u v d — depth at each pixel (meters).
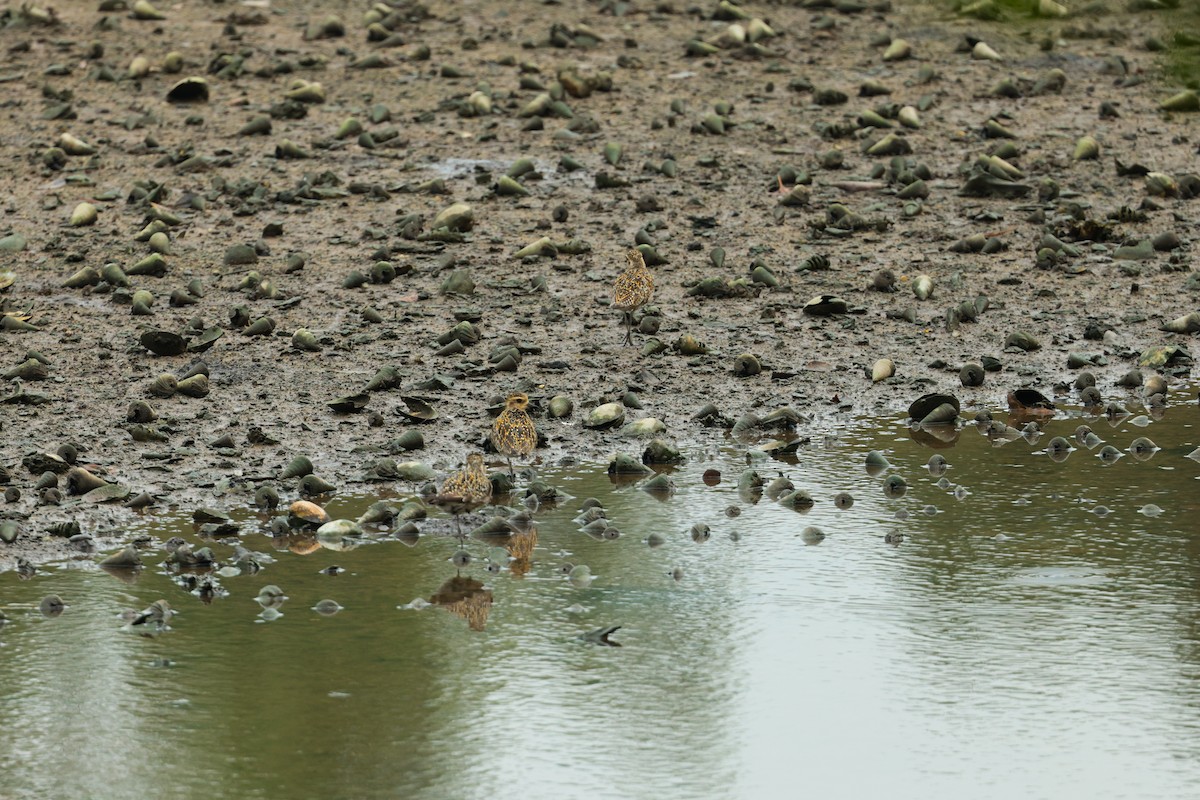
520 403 25.86
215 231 38.69
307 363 30.81
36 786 15.95
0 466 24.62
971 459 26.69
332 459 26.14
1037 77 51.34
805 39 55.75
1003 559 22.11
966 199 41.41
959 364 31.81
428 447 26.70
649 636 19.59
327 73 51.78
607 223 39.56
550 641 19.47
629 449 27.12
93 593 20.69
